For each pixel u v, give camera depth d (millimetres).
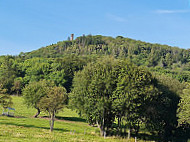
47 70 134375
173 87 55906
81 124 62719
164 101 52031
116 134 50062
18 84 120562
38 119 60812
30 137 34188
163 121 53031
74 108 53281
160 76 59531
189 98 46125
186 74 156625
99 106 44938
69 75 134875
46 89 63656
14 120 52906
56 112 46125
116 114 47594
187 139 53750
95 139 40500
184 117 45875
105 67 48469
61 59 150750
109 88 45625
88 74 49219
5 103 44812
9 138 31797
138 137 50438
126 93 43938
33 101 63156
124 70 47156
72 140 35844
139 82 45281
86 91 47281
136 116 46031
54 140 33875
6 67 140375
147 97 45875
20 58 188000
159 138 53094
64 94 49562
